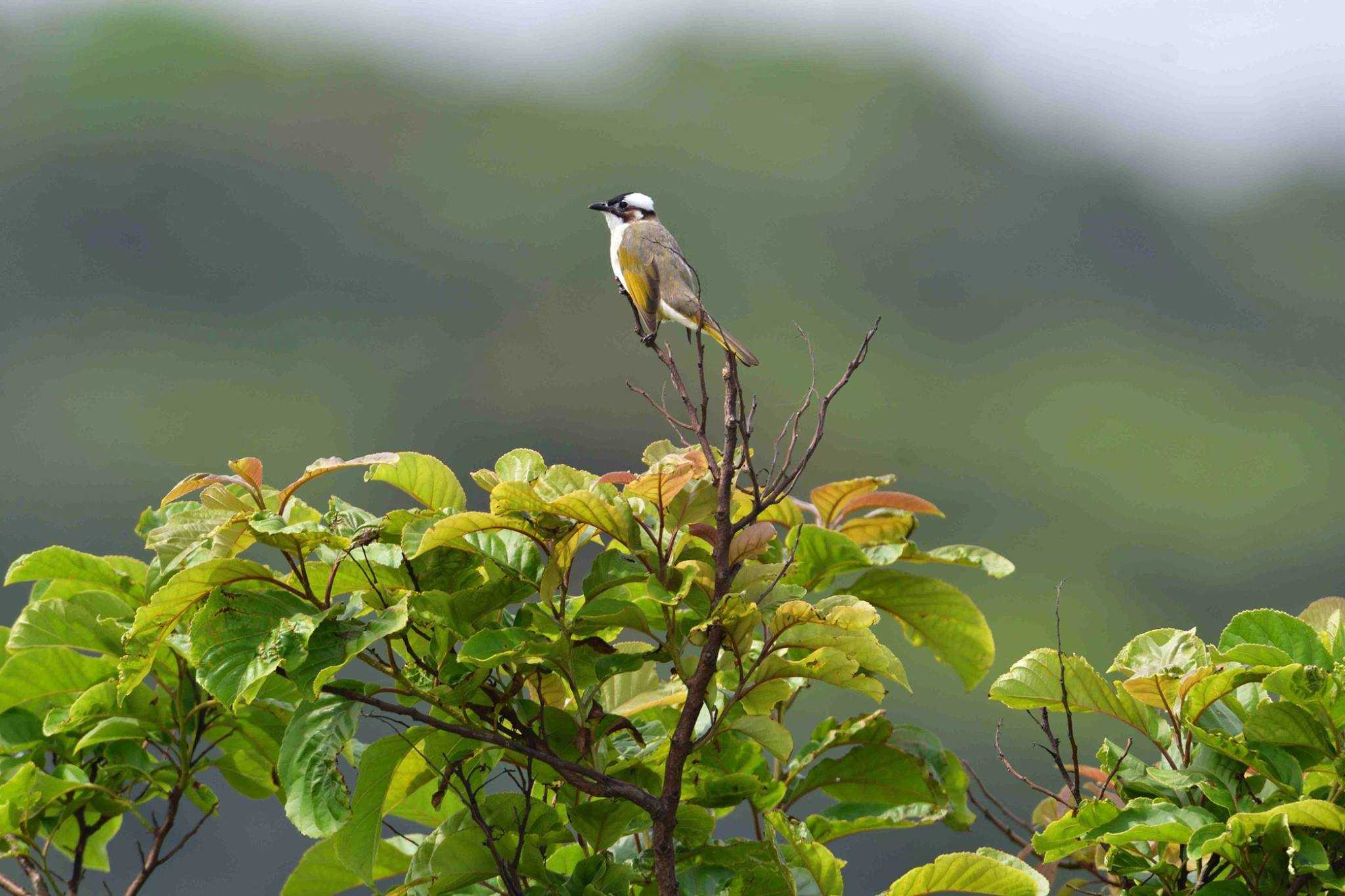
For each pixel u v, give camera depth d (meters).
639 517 3.46
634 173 48.81
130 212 44.72
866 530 4.49
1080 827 3.37
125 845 14.63
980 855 3.29
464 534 3.32
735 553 3.44
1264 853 3.23
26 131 45.19
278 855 17.47
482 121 50.22
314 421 41.62
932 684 25.27
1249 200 48.88
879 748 4.09
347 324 44.94
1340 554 37.69
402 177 49.34
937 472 38.69
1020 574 35.28
